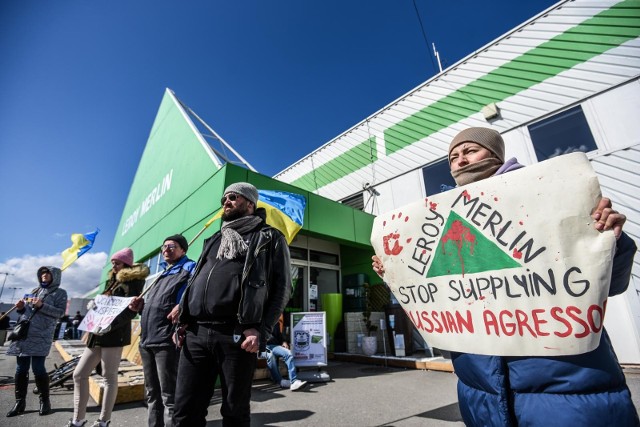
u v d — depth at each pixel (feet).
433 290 4.23
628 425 2.89
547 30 21.67
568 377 3.07
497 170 4.52
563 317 3.16
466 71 25.68
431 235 4.40
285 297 5.78
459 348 3.81
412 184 27.48
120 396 11.83
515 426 3.31
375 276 25.48
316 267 26.30
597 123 18.51
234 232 5.98
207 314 5.25
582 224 3.21
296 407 11.19
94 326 8.57
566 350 3.08
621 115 17.75
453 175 5.01
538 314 3.32
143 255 30.48
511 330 3.46
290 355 14.70
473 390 3.77
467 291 3.91
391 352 21.21
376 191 29.89
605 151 17.85
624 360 15.48
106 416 8.48
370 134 31.89
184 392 5.09
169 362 7.48
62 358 26.00
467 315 3.84
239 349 5.11
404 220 4.73
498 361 3.51
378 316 23.65
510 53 23.27
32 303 11.33
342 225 22.90
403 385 14.26
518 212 3.65
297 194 19.52
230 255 5.62
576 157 3.42
